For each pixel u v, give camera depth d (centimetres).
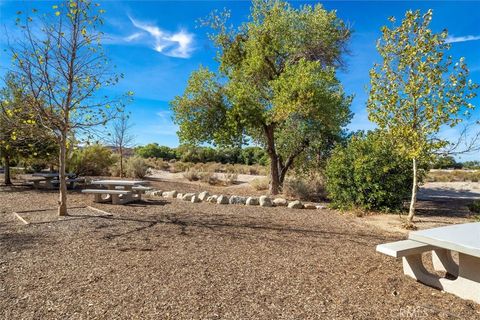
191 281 343
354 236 563
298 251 462
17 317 265
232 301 299
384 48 668
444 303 307
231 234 550
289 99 988
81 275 353
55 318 264
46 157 1159
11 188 1106
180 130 1171
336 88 1198
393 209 823
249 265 397
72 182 1180
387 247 344
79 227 567
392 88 663
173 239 508
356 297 315
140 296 305
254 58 1083
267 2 1160
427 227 654
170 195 1007
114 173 1681
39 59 591
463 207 956
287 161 1276
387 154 816
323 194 1146
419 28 638
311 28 1115
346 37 1189
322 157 1285
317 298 311
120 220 636
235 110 1076
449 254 395
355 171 820
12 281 335
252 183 1448
